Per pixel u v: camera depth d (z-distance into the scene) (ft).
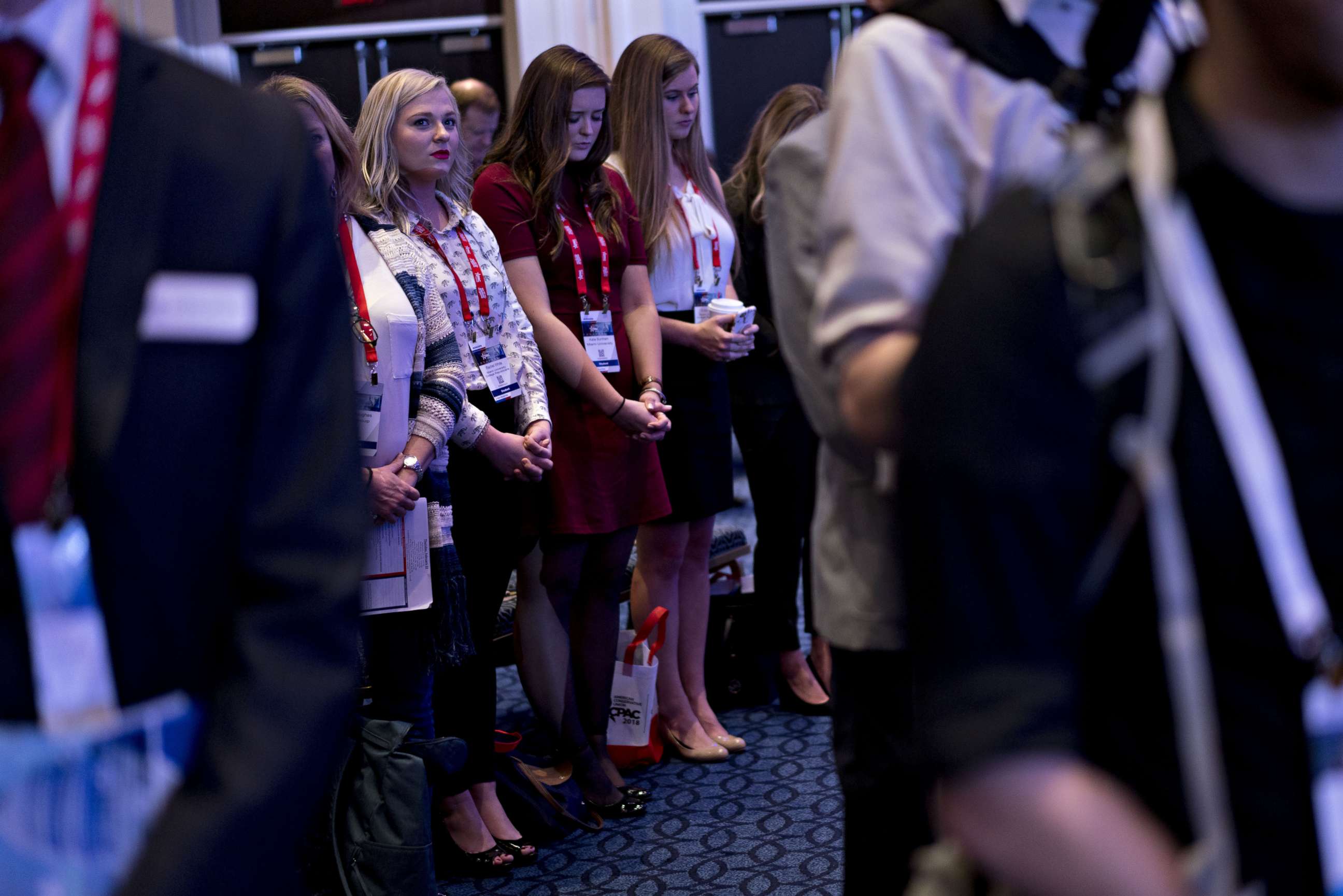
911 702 4.49
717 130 21.09
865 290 3.57
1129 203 2.02
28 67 2.49
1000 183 3.74
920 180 3.68
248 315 2.62
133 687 2.52
